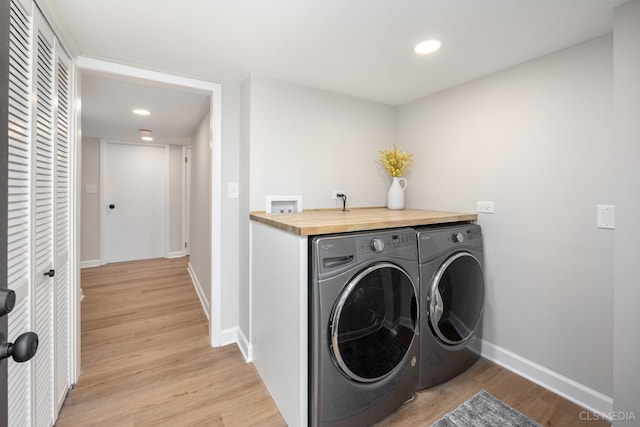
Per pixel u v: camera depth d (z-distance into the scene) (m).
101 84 2.15
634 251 1.22
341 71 1.93
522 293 1.81
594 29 1.42
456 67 1.86
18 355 0.54
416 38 1.53
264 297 1.73
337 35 1.50
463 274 1.80
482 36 1.50
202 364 1.96
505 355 1.91
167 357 2.03
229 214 2.18
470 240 1.87
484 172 1.99
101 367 1.90
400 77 2.02
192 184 3.99
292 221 1.50
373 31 1.46
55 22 1.28
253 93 1.96
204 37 1.52
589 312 1.54
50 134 1.30
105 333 2.37
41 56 1.20
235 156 2.18
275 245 1.57
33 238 1.11
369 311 1.38
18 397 1.03
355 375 1.32
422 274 1.61
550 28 1.42
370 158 2.52
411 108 2.52
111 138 4.37
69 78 1.57
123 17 1.35
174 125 3.45
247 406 1.57
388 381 1.44
